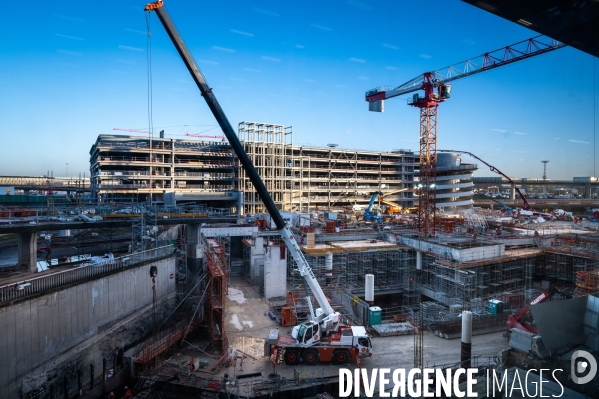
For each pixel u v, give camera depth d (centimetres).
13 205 6112
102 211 5234
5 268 4016
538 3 1524
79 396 2816
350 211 11462
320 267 5284
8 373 2650
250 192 12000
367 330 3919
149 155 11138
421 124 7675
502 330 3800
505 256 5066
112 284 3641
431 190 7762
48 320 2967
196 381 2881
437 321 3897
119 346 3662
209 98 2997
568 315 2256
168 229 6181
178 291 4894
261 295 4909
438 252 5162
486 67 4600
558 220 6806
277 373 3000
